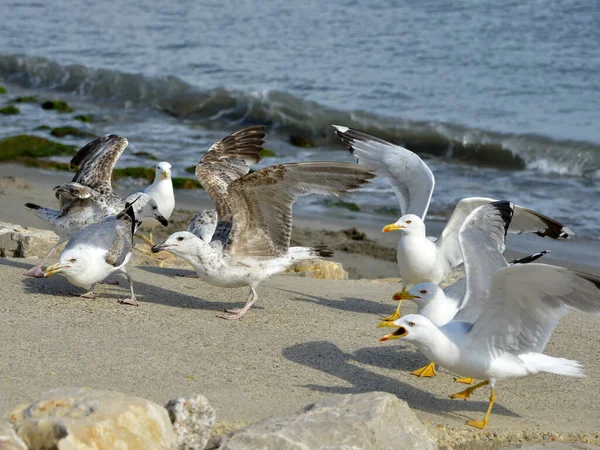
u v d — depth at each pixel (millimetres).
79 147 20422
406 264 9047
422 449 5738
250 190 8047
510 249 14328
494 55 27469
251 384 6621
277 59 28453
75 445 4848
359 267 13328
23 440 4891
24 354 6719
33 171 18500
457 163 19922
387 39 30094
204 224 9789
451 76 25656
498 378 6418
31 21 36094
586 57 26734
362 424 5621
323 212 16359
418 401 6746
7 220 14492
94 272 8109
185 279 9789
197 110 24688
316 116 22922
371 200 17156
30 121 23438
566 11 32062
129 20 35656
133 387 6289
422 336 6344
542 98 23438
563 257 13820
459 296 7547
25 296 8320
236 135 10570
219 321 8133
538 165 19531
